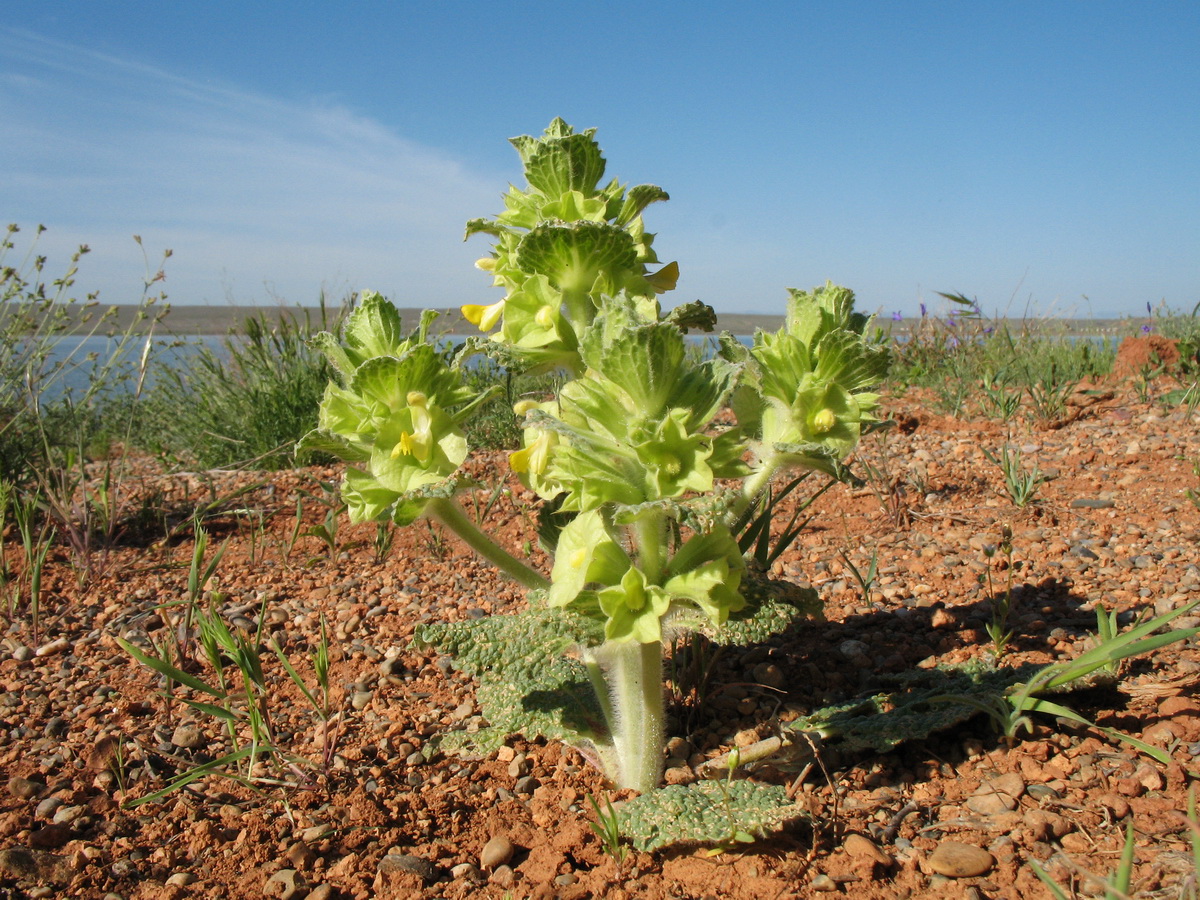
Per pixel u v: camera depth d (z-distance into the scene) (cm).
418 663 356
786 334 223
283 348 825
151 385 941
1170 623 336
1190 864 203
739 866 218
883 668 325
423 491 211
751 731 282
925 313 1155
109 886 226
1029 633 343
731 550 212
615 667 251
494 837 238
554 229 214
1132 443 625
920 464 615
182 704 324
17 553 501
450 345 426
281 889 221
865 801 246
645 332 185
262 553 503
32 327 644
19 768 284
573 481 197
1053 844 221
